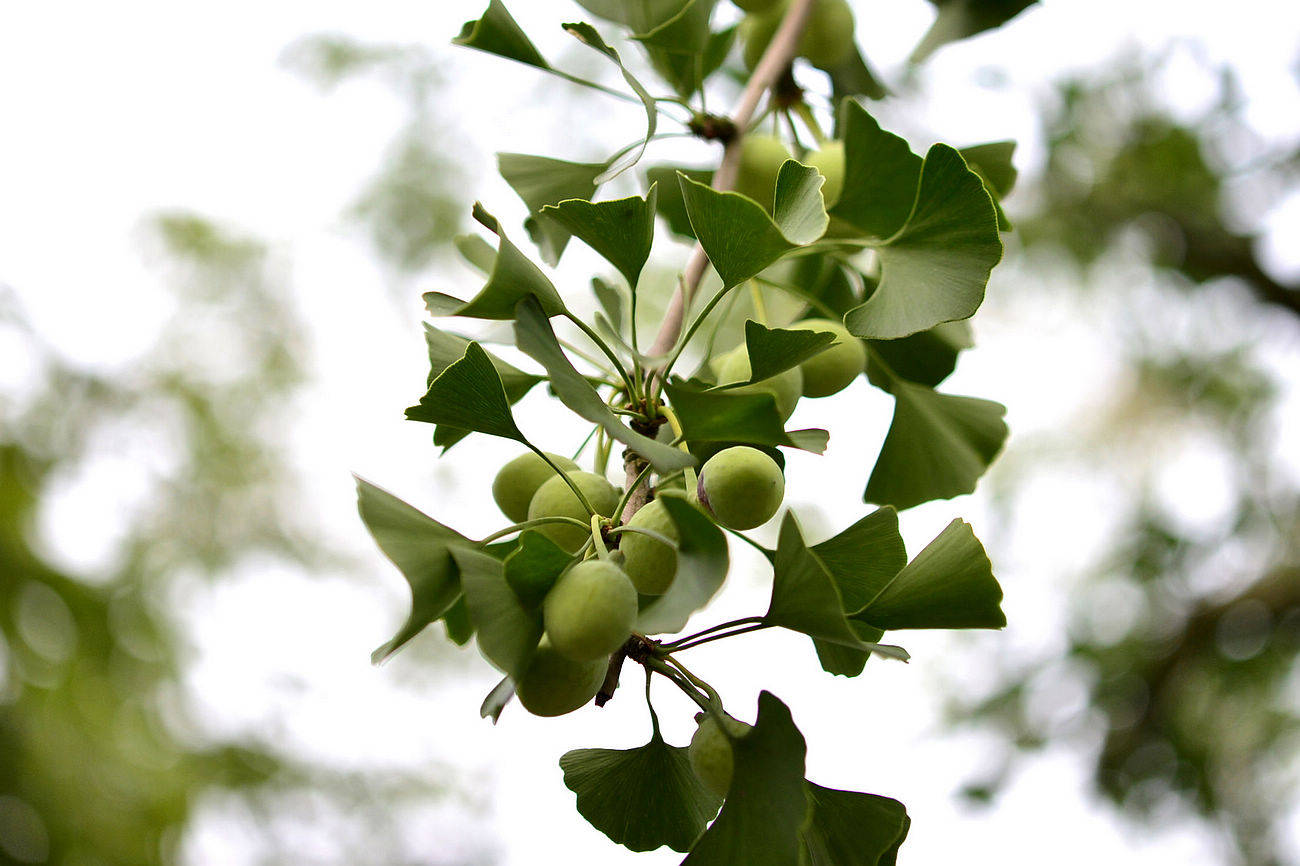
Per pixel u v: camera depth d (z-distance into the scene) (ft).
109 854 17.42
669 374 4.08
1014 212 21.58
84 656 18.94
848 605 4.21
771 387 4.49
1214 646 19.74
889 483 6.01
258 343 25.71
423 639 24.91
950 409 5.90
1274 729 19.47
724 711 3.64
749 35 6.70
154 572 22.77
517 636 3.26
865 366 5.89
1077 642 20.33
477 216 3.68
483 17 5.16
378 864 24.29
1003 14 7.15
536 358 3.55
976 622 4.05
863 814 3.85
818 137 6.21
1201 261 20.90
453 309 4.03
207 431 24.64
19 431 21.50
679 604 3.17
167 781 19.15
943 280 3.93
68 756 17.60
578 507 4.08
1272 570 20.30
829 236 5.31
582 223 4.04
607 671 3.70
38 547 19.12
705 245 3.89
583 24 4.56
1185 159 20.30
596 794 4.14
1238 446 21.72
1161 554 20.62
